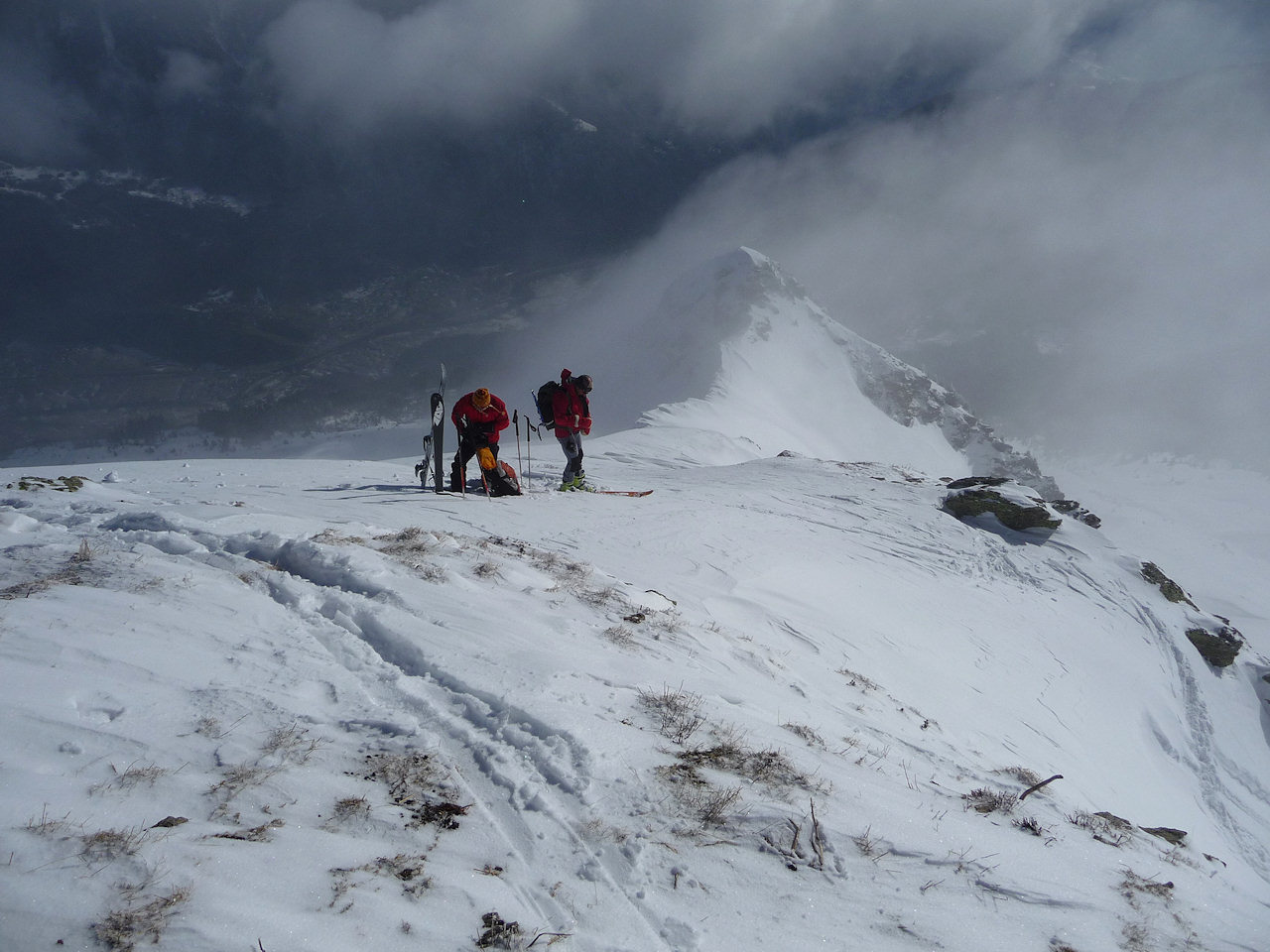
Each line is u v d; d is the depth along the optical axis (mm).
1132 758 11273
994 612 13680
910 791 4473
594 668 4934
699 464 34000
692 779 3756
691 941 2766
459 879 2844
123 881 2410
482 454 12641
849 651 9102
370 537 7203
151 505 8047
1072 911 3422
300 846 2811
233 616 4723
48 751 3004
